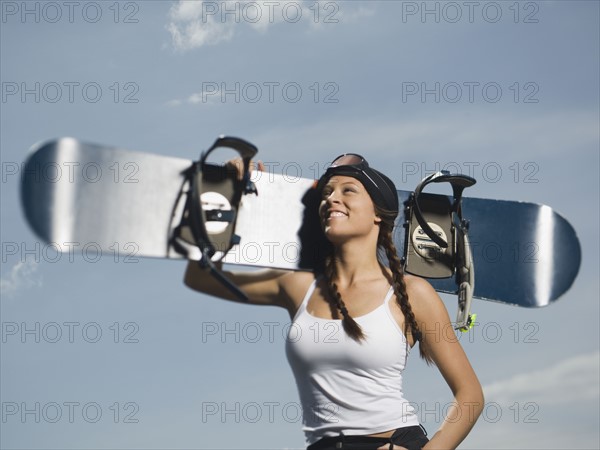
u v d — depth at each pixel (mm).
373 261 3336
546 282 3852
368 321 3127
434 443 3072
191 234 3291
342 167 3322
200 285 3379
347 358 3072
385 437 3051
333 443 3057
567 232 3895
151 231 3232
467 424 3133
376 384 3086
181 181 3303
